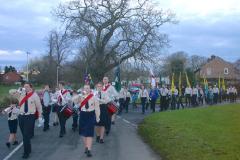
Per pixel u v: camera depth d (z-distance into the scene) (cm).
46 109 1892
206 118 2058
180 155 1052
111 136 1705
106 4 5003
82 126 1251
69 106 1702
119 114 3186
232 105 3253
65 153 1295
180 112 2494
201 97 4697
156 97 3375
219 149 1091
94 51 5106
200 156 1005
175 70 7919
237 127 1620
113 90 1603
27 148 1216
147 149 1352
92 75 5169
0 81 9881
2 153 1287
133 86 6469
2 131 1883
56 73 9081
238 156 983
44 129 1909
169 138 1350
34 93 1238
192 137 1335
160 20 5062
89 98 1260
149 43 4944
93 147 1408
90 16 4956
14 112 1418
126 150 1337
